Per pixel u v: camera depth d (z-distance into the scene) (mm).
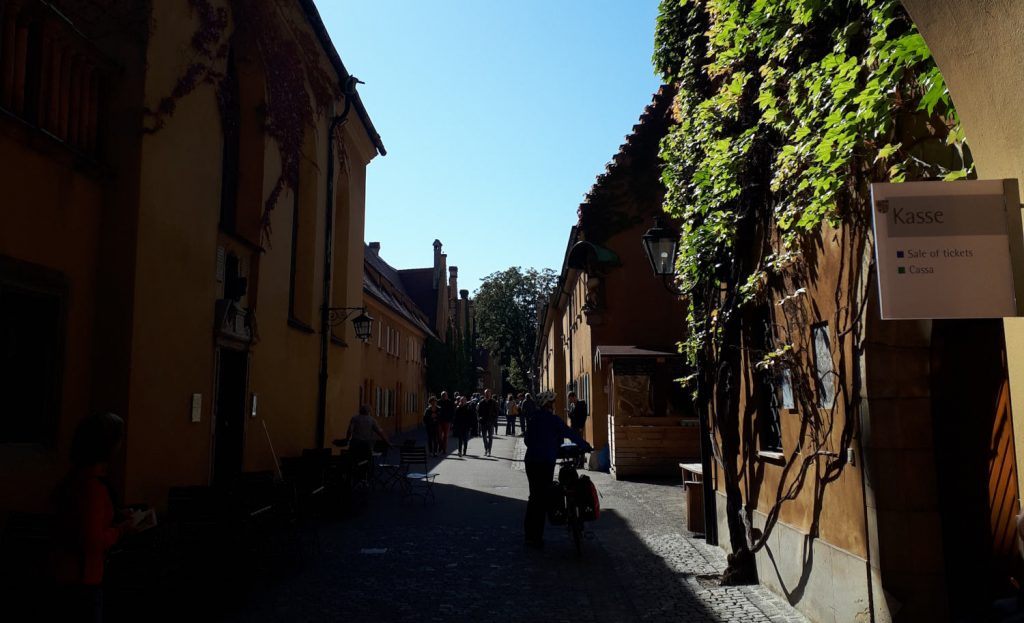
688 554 8750
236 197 11383
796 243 6090
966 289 2924
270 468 12141
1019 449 2775
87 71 7148
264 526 7719
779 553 6738
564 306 29656
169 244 8156
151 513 3998
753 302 7336
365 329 16000
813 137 4926
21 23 6125
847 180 4883
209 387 9422
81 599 3570
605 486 15391
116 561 5164
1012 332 2855
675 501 13273
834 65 4574
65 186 6754
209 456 9445
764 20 5754
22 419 6254
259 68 11344
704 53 8344
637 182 16594
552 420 9305
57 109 6617
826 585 5676
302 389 14086
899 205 3006
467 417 24203
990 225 2926
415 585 7184
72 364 6875
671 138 8641
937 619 4688
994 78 2879
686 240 8156
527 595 6879
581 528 8688
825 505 5723
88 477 3715
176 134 8273
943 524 4773
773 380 7004
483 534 10047
